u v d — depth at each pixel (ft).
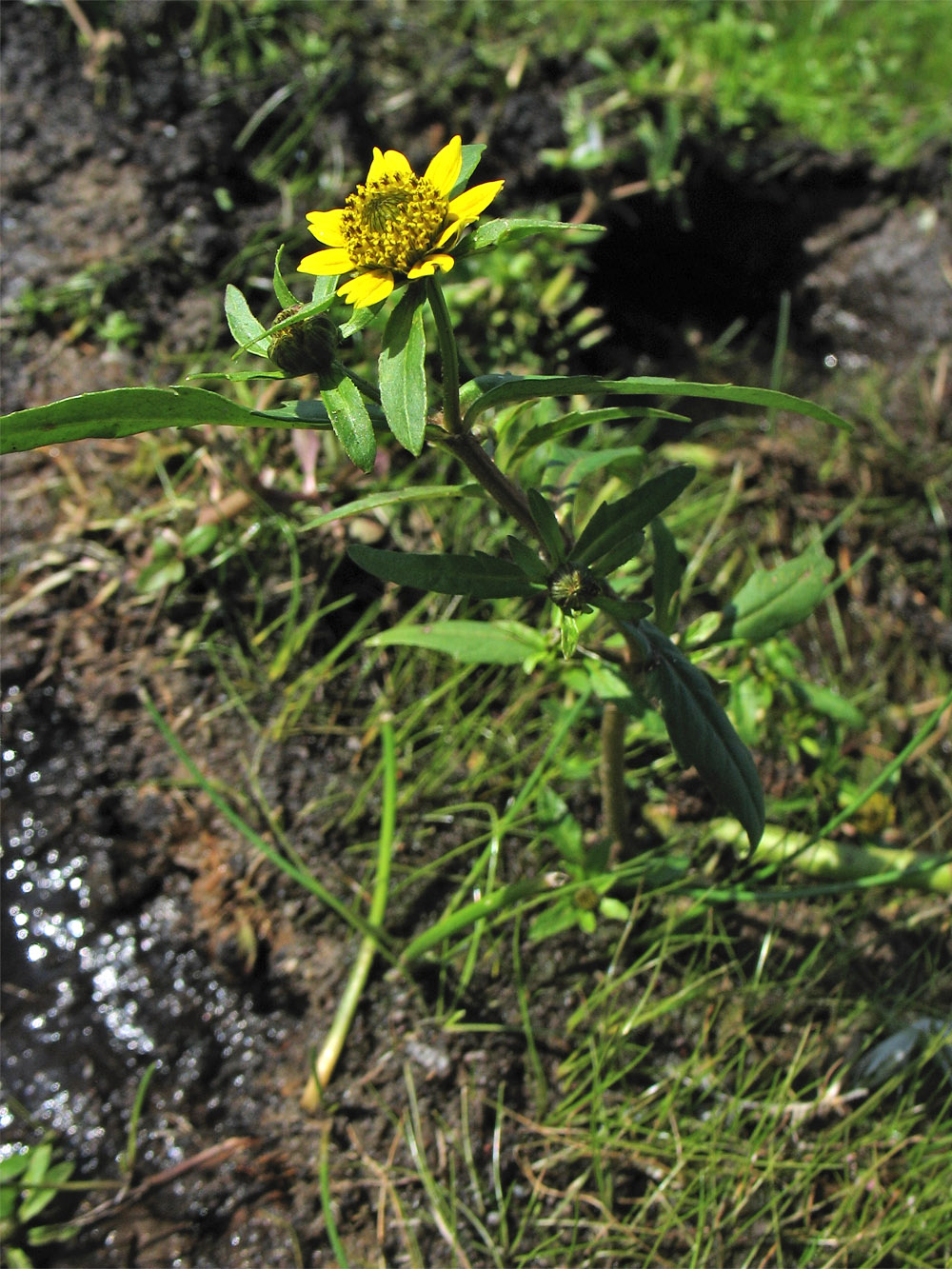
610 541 0.88
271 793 1.24
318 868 1.21
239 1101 1.13
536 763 1.27
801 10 1.92
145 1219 1.08
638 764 1.27
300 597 1.33
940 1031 1.15
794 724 1.24
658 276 1.80
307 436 1.31
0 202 1.53
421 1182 1.08
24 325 1.46
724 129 1.74
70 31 1.64
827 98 1.83
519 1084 1.12
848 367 1.69
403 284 0.78
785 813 1.24
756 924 1.20
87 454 1.40
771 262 1.79
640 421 1.55
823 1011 1.17
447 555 0.87
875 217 1.76
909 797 1.33
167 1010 1.17
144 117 1.58
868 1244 1.07
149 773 1.26
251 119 1.61
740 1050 1.14
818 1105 1.11
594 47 1.76
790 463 1.50
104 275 1.48
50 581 1.32
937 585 1.47
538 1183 1.08
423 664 1.31
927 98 1.88
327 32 1.70
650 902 1.18
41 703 1.29
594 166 1.63
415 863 1.22
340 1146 1.10
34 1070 1.15
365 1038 1.13
